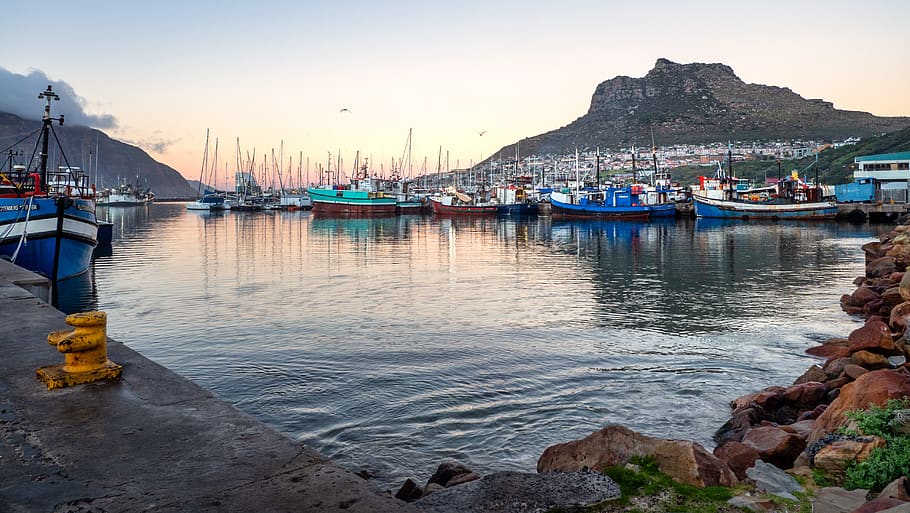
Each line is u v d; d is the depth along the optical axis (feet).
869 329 40.83
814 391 34.50
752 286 90.43
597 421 34.81
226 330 59.98
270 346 53.36
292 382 42.57
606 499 16.87
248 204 470.80
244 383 42.45
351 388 41.14
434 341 55.26
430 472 28.53
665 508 16.46
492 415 35.86
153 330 59.98
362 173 451.53
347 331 59.62
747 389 40.52
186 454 13.12
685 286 91.15
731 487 18.53
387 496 11.39
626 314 68.59
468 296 82.17
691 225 258.78
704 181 325.83
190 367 46.68
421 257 135.44
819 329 59.52
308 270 111.34
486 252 147.95
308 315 67.97
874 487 18.16
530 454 30.45
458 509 16.19
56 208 88.02
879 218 252.62
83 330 18.10
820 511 16.48
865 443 20.18
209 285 91.30
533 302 77.15
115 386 17.39
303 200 469.16
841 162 539.70
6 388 17.08
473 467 28.94
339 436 32.89
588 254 142.41
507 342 54.85
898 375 25.27
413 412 36.42
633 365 46.80
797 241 172.96
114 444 13.57
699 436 32.37
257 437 14.10
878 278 82.43
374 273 107.24
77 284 91.20
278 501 11.12
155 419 15.06
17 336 22.62
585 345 53.57
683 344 53.72
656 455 19.84
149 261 124.36
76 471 12.28
